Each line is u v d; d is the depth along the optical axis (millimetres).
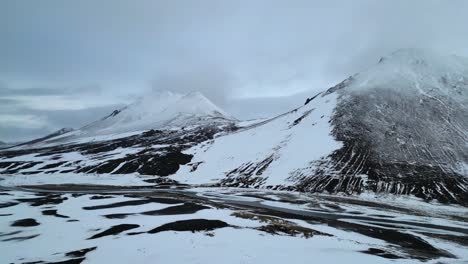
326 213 49625
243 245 27016
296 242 28547
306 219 42562
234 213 41969
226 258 23422
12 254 25531
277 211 49062
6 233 32250
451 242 33188
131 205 48719
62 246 27453
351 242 29734
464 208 58031
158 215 40594
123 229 33188
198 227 33969
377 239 32688
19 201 53219
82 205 48750
